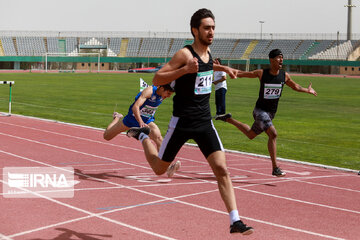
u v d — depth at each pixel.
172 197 8.72
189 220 7.29
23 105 29.17
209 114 6.23
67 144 14.80
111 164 11.84
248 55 125.88
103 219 7.20
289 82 10.68
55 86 49.44
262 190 9.65
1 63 117.81
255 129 10.70
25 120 21.12
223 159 5.99
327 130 21.53
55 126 19.36
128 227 6.84
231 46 129.12
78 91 42.88
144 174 10.77
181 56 5.85
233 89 53.16
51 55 123.56
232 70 6.34
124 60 123.38
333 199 9.09
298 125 23.16
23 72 95.50
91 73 95.81
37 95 37.34
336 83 68.94
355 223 7.49
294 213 7.96
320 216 7.84
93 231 6.60
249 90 51.75
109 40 134.00
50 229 6.61
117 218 7.27
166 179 10.30
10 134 16.47
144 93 10.11
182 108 6.10
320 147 16.48
